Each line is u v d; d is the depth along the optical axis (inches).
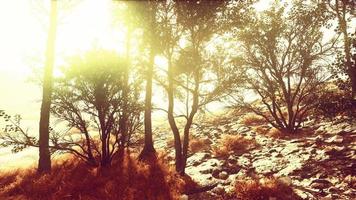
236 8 415.2
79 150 528.4
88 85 412.2
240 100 610.2
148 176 386.0
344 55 346.0
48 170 430.0
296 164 413.1
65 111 436.1
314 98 553.6
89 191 347.3
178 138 424.2
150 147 516.4
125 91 429.7
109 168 419.2
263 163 442.6
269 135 603.8
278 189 325.1
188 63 432.1
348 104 347.3
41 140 432.1
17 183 384.5
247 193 327.9
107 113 427.8
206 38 436.8
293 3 554.3
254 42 564.1
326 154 426.3
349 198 301.1
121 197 326.3
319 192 322.3
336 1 474.0
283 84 589.3
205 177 406.9
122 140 477.7
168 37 406.9
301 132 583.2
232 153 530.9
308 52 555.2
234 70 432.1
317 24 532.7
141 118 481.4
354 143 444.8
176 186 365.4
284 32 565.9
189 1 382.3
